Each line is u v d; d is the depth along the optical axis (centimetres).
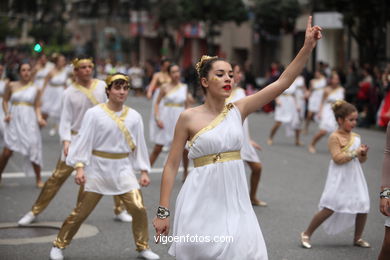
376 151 1816
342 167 852
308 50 572
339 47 3756
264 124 2570
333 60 3778
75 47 7206
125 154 811
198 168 562
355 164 853
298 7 3806
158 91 1471
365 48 2858
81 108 959
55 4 5434
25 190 1241
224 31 4981
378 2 2623
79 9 7781
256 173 1098
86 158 795
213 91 563
